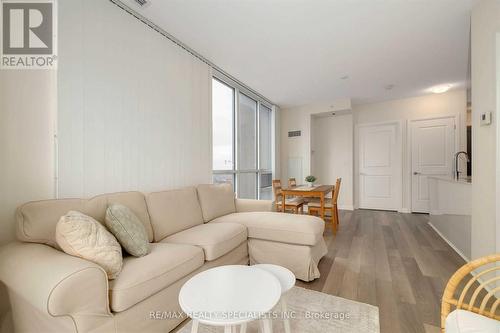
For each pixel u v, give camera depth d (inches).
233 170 161.0
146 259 56.9
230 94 162.4
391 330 57.4
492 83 71.8
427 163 194.9
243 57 124.3
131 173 86.8
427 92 184.1
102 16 77.4
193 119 117.6
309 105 218.4
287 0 82.1
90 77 74.1
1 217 58.5
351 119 218.2
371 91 180.5
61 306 37.9
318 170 232.7
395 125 207.2
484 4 76.7
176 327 59.8
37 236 52.4
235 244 82.4
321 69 139.6
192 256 64.1
